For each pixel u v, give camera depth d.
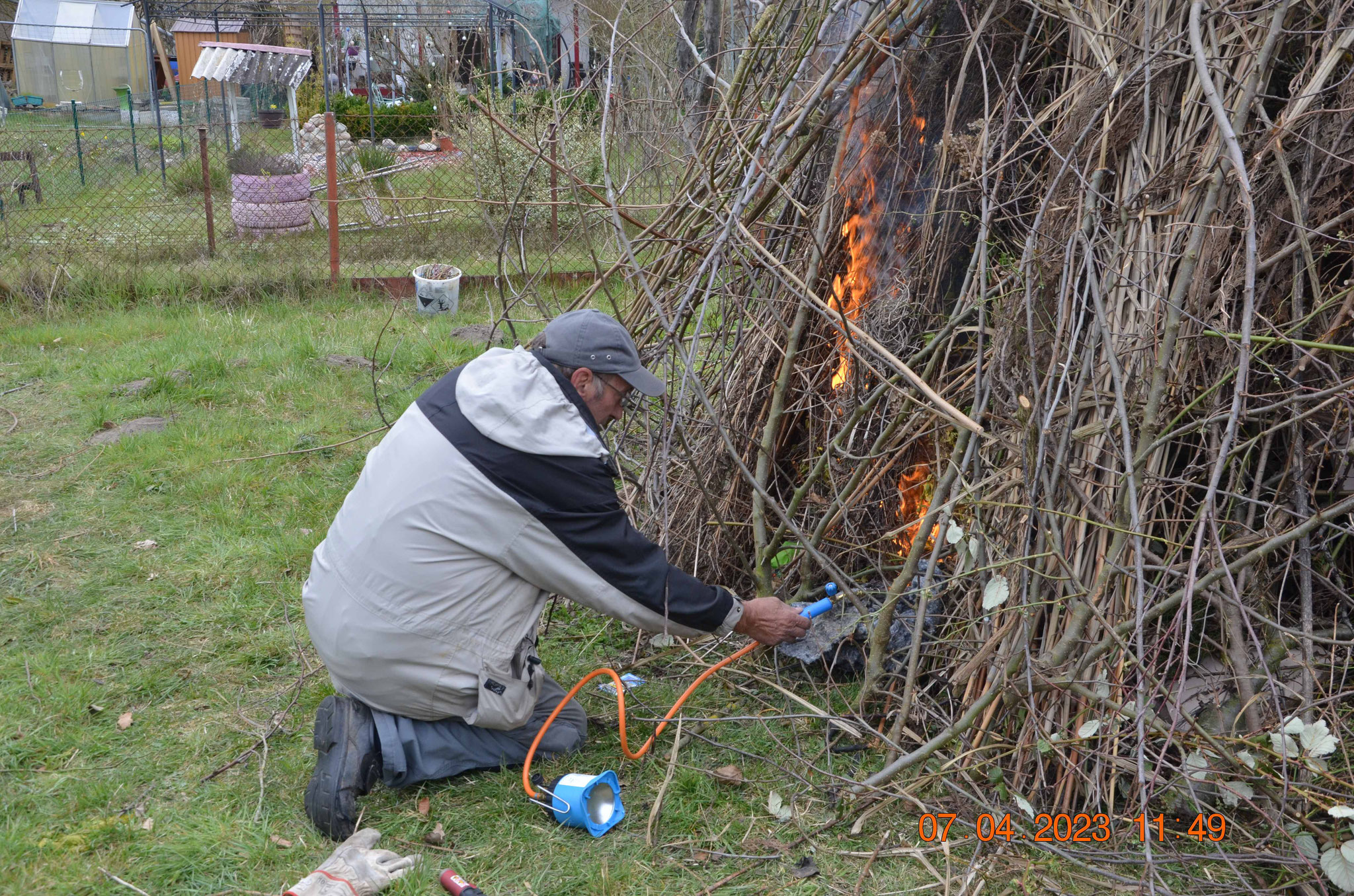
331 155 7.71
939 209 3.13
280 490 4.48
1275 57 2.58
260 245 8.67
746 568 3.21
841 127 3.25
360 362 6.18
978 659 2.67
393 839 2.52
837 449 2.91
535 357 2.59
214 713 3.04
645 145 4.27
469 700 2.65
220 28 21.48
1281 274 2.63
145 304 7.53
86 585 3.71
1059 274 2.70
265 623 3.51
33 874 2.38
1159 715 2.55
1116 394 2.38
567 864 2.45
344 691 2.69
